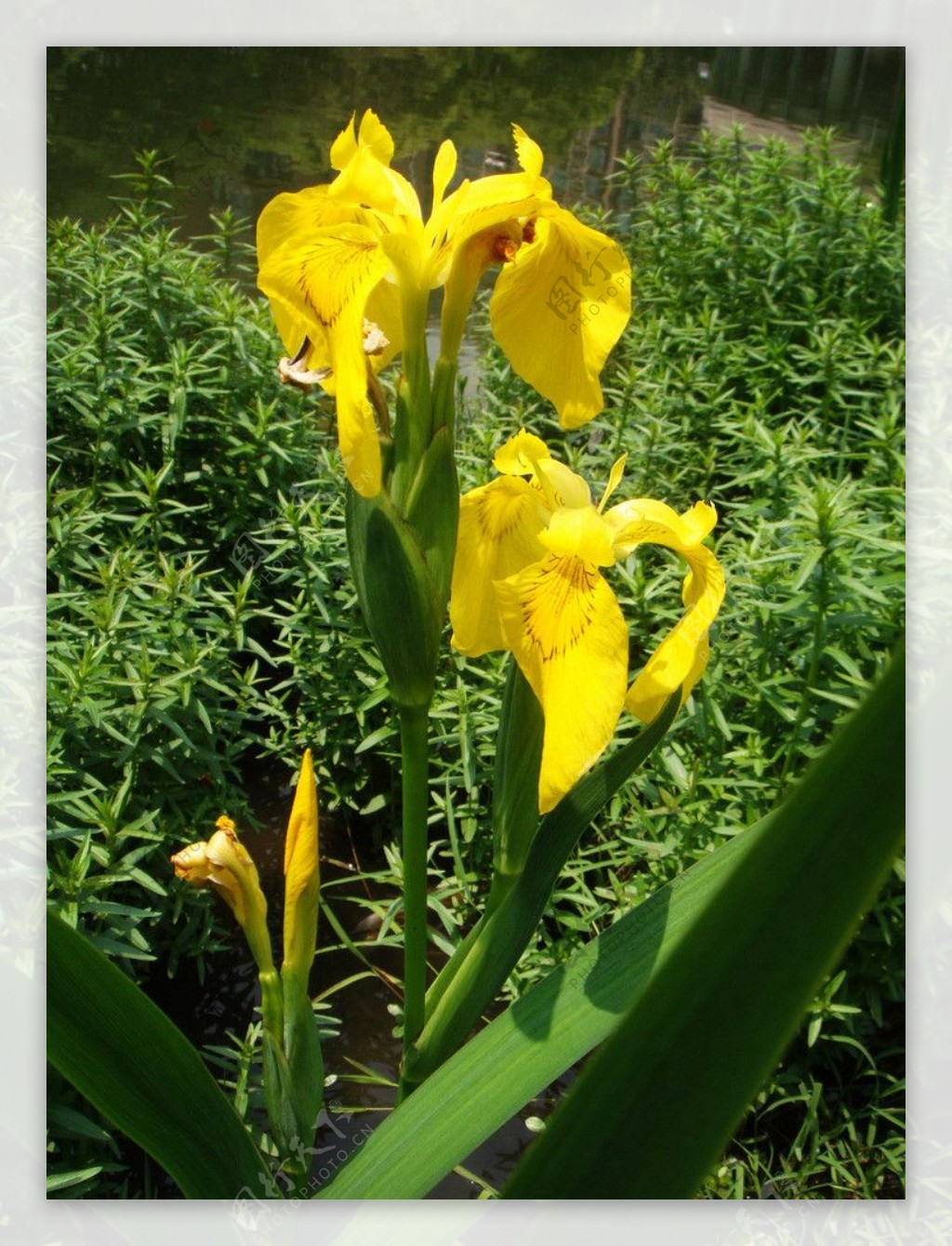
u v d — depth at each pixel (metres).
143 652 2.71
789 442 4.26
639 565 3.10
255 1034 2.43
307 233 1.45
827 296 5.10
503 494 1.83
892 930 2.48
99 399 3.73
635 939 1.66
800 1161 2.41
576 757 1.42
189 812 2.93
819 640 2.70
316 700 3.20
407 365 1.54
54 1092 2.13
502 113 10.65
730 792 2.76
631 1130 0.94
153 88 9.60
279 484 3.84
